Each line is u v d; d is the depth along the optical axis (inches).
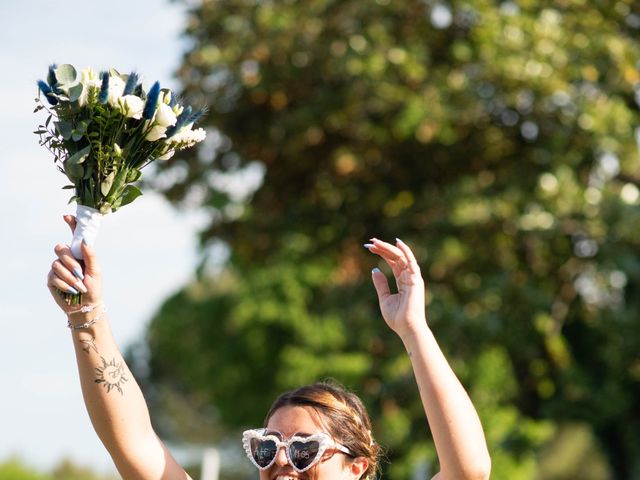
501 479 853.8
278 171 745.6
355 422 216.7
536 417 869.2
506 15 664.4
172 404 2418.8
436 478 202.4
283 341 1609.3
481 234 709.3
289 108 711.1
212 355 1793.8
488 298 706.8
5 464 1316.4
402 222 725.9
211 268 1531.7
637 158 687.1
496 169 723.4
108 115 205.5
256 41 686.5
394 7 682.8
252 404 1685.5
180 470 217.8
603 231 698.8
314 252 769.6
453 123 693.3
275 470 211.8
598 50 662.5
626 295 759.7
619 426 1043.9
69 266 205.8
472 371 734.5
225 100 714.2
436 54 698.2
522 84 668.1
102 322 211.8
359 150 711.1
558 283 736.3
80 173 206.2
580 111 668.1
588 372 893.2
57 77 206.7
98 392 211.6
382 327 745.6
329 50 681.6
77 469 1402.6
